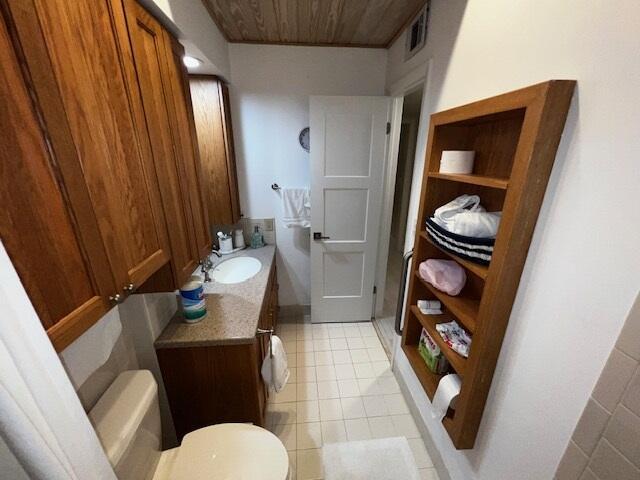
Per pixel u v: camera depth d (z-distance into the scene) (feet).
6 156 1.44
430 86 4.50
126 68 2.49
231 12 5.01
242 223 7.82
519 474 2.89
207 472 3.24
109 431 2.66
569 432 2.33
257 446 3.51
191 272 3.98
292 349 7.50
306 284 8.67
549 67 2.33
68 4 1.83
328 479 4.53
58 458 1.75
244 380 4.28
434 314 4.55
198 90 6.01
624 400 1.90
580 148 2.11
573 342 2.24
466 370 3.29
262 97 6.82
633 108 1.73
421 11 4.74
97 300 2.11
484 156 3.54
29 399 1.57
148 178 2.86
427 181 4.06
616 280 1.90
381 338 7.92
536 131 2.23
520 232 2.54
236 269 6.87
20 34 1.48
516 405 2.87
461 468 3.93
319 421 5.50
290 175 7.49
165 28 3.45
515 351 2.85
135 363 3.88
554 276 2.38
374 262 7.99
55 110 1.71
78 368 2.58
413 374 5.53
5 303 1.42
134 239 2.60
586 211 2.08
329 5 4.79
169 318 4.40
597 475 2.12
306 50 6.56
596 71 1.95
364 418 5.57
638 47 1.68
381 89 6.97
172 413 4.41
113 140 2.31
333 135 6.68
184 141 3.82
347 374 6.66
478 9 3.24
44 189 1.67
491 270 2.81
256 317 4.47
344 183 7.06
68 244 1.85
